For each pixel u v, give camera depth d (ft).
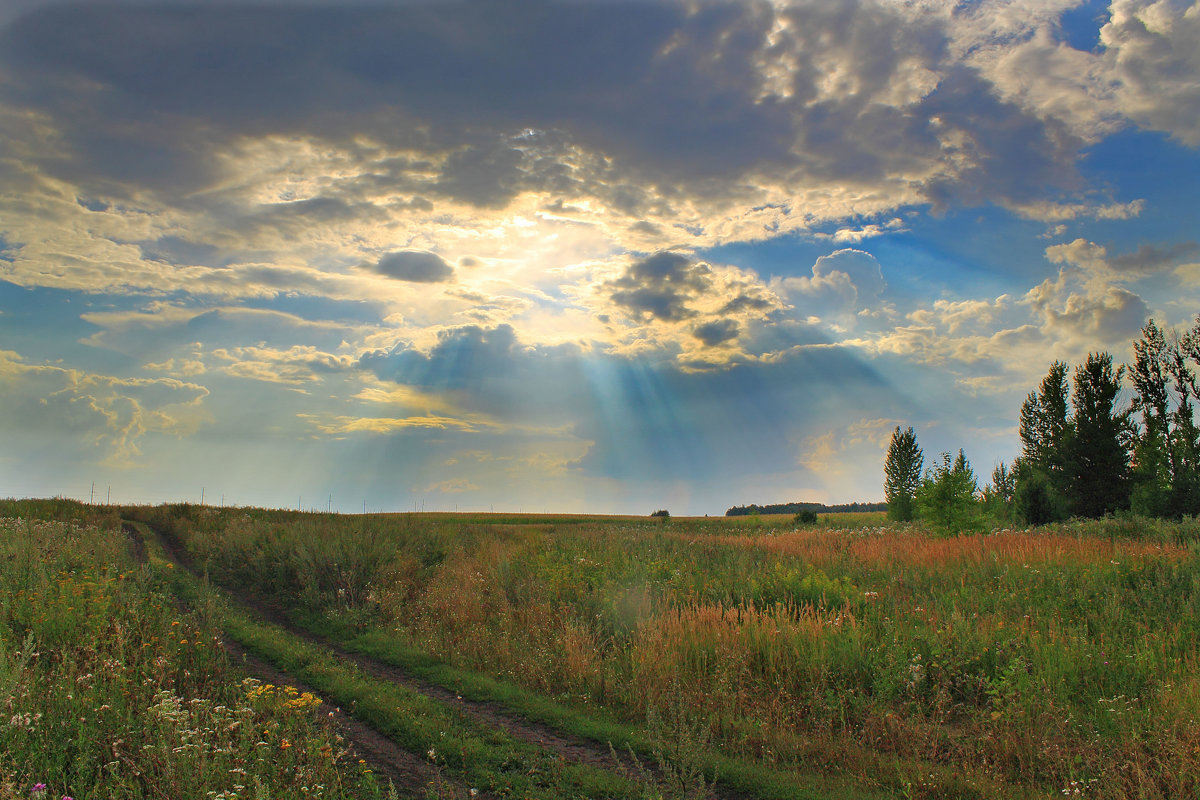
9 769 15.46
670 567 51.34
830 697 25.25
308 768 17.48
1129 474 113.50
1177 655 26.94
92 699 19.71
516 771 20.03
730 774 20.02
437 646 36.42
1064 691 24.73
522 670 31.32
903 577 43.42
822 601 36.42
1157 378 120.26
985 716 23.63
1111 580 39.63
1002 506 131.13
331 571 53.47
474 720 24.90
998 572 44.55
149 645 27.40
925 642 29.53
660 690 26.89
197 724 18.74
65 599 29.25
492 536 82.12
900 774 19.62
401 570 56.18
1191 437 110.01
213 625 33.55
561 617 39.68
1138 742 20.33
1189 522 69.10
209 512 112.78
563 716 25.46
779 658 28.94
